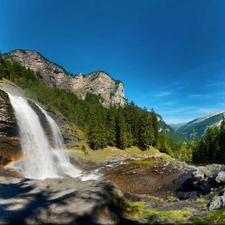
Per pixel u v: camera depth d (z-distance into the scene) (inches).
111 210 446.9
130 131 3599.9
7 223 378.6
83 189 554.9
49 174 1732.3
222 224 473.7
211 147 3474.4
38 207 439.5
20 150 1694.1
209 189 1117.1
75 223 380.5
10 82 3489.2
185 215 584.4
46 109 2778.1
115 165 2283.5
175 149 4881.9
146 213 542.9
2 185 655.1
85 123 3604.8
